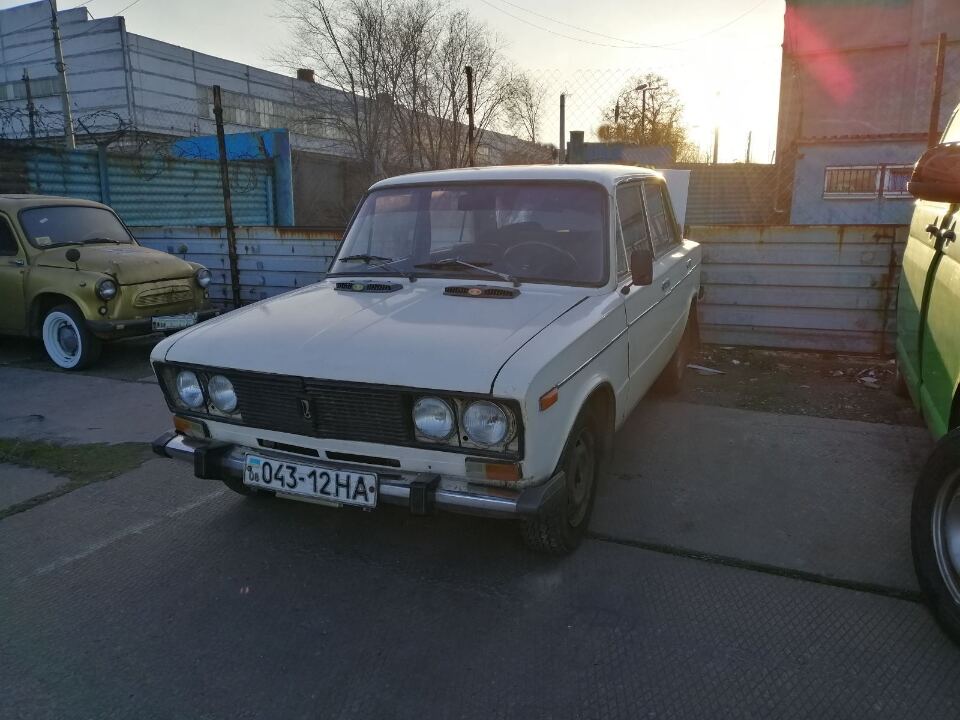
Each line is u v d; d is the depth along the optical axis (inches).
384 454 109.1
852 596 111.9
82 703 92.1
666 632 103.8
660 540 130.9
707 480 157.0
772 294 268.1
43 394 241.6
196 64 1298.0
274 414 115.6
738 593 113.5
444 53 765.3
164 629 107.7
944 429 117.3
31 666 99.6
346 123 922.7
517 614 109.2
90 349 271.9
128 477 165.6
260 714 89.7
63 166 454.6
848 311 260.8
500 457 102.0
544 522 117.0
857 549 126.0
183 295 295.7
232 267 356.5
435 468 106.9
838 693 90.4
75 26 1201.4
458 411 102.2
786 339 271.0
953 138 142.2
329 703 91.3
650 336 161.5
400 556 128.0
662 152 712.4
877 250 252.1
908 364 164.4
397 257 152.0
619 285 139.6
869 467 162.1
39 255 280.4
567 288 134.1
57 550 132.2
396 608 111.8
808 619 106.2
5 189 422.9
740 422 194.5
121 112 1186.0
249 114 1411.2
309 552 130.1
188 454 124.4
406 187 160.9
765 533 132.6
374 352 109.6
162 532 138.6
